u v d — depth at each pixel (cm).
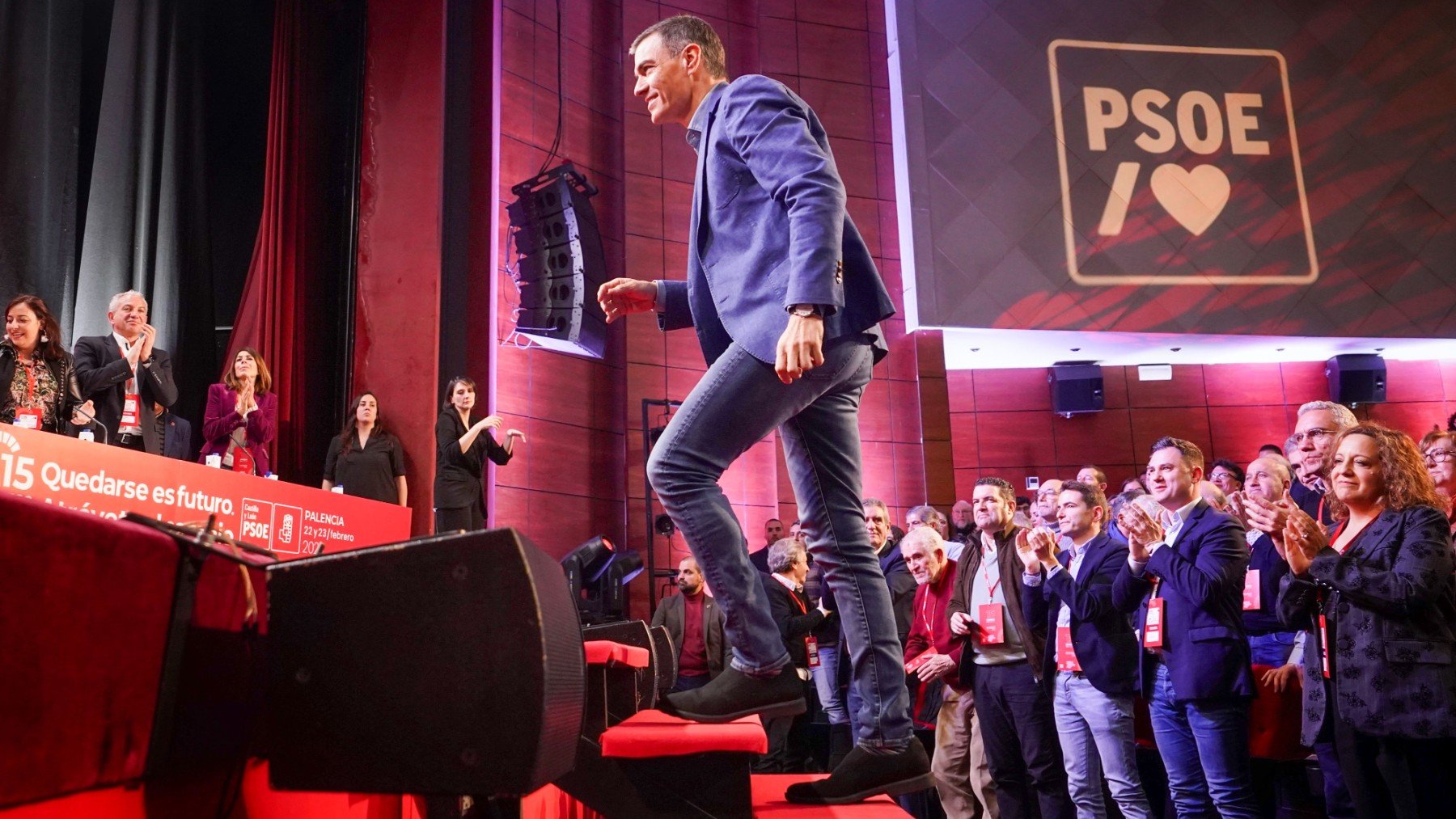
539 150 711
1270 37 891
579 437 703
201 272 588
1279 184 862
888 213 839
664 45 171
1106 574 321
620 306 190
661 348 764
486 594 107
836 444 160
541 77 721
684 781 149
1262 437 923
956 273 809
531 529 657
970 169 830
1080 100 855
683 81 171
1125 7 879
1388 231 866
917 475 794
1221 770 273
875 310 155
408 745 105
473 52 677
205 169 598
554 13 739
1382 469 240
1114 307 824
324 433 602
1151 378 932
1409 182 878
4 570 76
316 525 281
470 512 518
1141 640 301
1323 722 246
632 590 708
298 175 608
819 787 155
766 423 152
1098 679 314
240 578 113
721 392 150
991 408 927
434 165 623
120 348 427
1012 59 855
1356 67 895
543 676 104
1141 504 305
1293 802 347
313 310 606
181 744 99
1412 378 928
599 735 152
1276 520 242
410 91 636
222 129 621
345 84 642
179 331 568
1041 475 916
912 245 809
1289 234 855
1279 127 873
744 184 157
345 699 106
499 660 105
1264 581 335
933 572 387
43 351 354
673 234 780
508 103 693
